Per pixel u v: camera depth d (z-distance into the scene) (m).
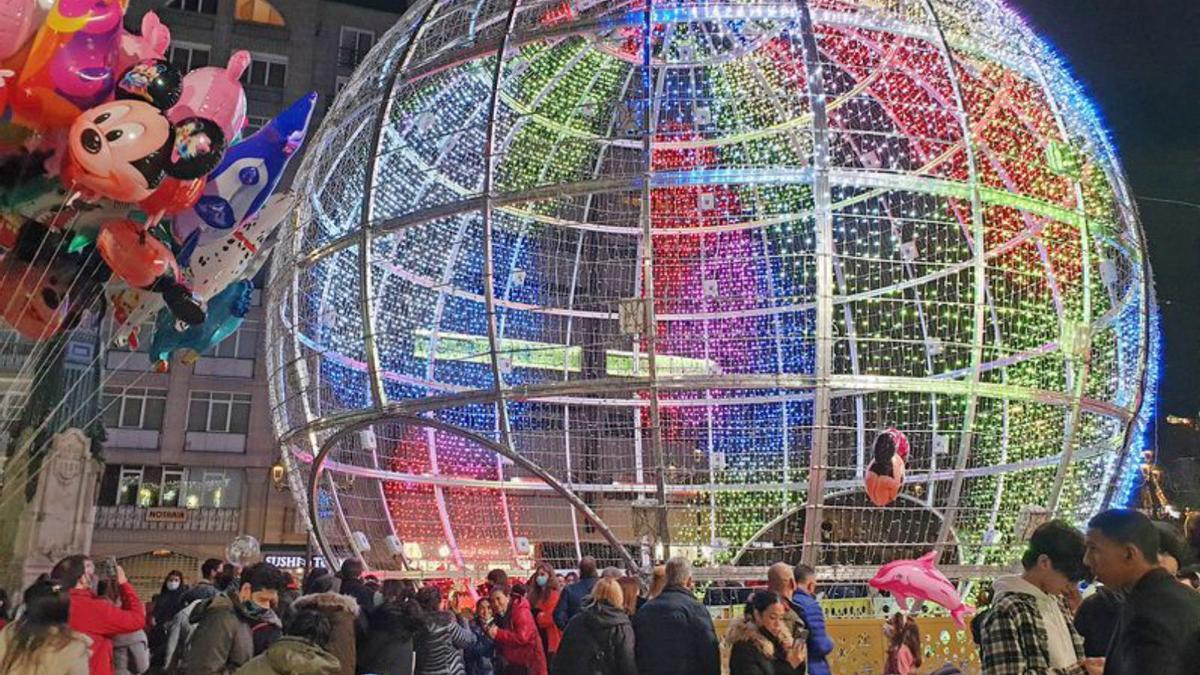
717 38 16.22
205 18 34.62
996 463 14.17
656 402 10.15
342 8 36.47
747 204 17.70
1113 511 3.39
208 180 7.35
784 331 17.81
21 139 6.29
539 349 10.91
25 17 5.72
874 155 15.10
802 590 6.71
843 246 16.77
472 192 15.52
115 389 30.88
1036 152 12.49
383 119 11.88
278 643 4.42
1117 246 11.95
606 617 5.77
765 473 16.53
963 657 9.63
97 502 30.30
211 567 10.02
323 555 12.37
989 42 11.80
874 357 16.27
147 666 7.64
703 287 15.81
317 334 12.95
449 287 15.23
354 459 14.77
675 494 15.91
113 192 6.14
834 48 15.06
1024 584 4.12
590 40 15.39
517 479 15.26
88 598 5.80
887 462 10.34
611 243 17.61
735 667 5.40
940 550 10.74
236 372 32.31
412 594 7.66
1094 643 4.95
